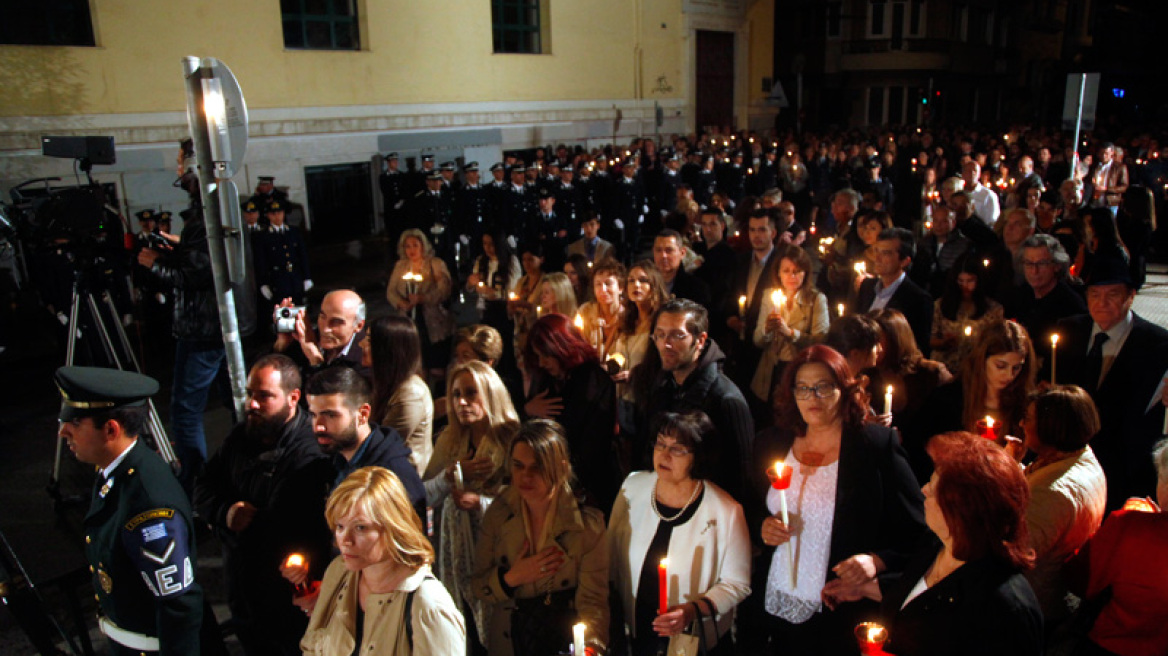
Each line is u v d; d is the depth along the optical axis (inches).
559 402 159.9
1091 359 162.1
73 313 232.1
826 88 1381.6
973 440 90.1
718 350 149.6
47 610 151.3
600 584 119.6
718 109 936.9
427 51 617.0
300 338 183.8
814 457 120.2
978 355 150.4
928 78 1357.0
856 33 1325.0
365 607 97.1
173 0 477.4
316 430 123.0
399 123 604.4
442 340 278.2
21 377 352.8
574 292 243.0
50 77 432.8
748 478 133.6
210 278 219.3
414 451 155.6
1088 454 118.0
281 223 398.9
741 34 937.5
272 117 530.9
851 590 111.1
